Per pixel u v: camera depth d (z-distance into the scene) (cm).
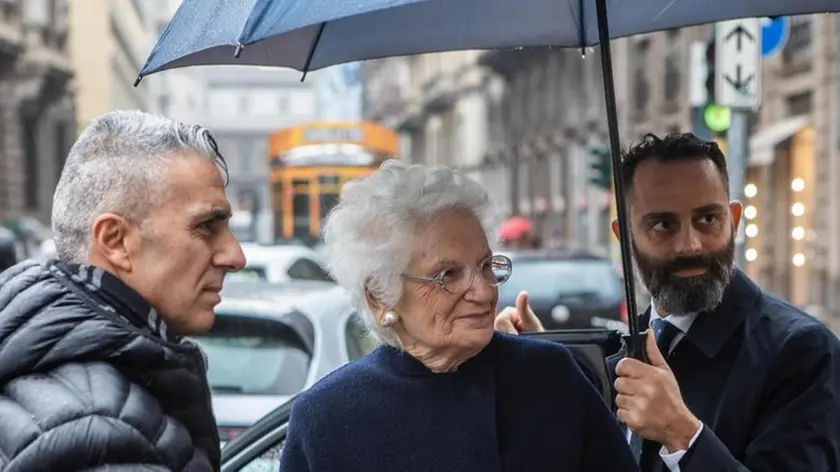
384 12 293
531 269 1123
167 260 187
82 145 189
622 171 250
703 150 261
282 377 524
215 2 217
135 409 170
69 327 174
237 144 12962
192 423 185
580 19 314
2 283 182
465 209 215
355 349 579
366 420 217
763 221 2111
